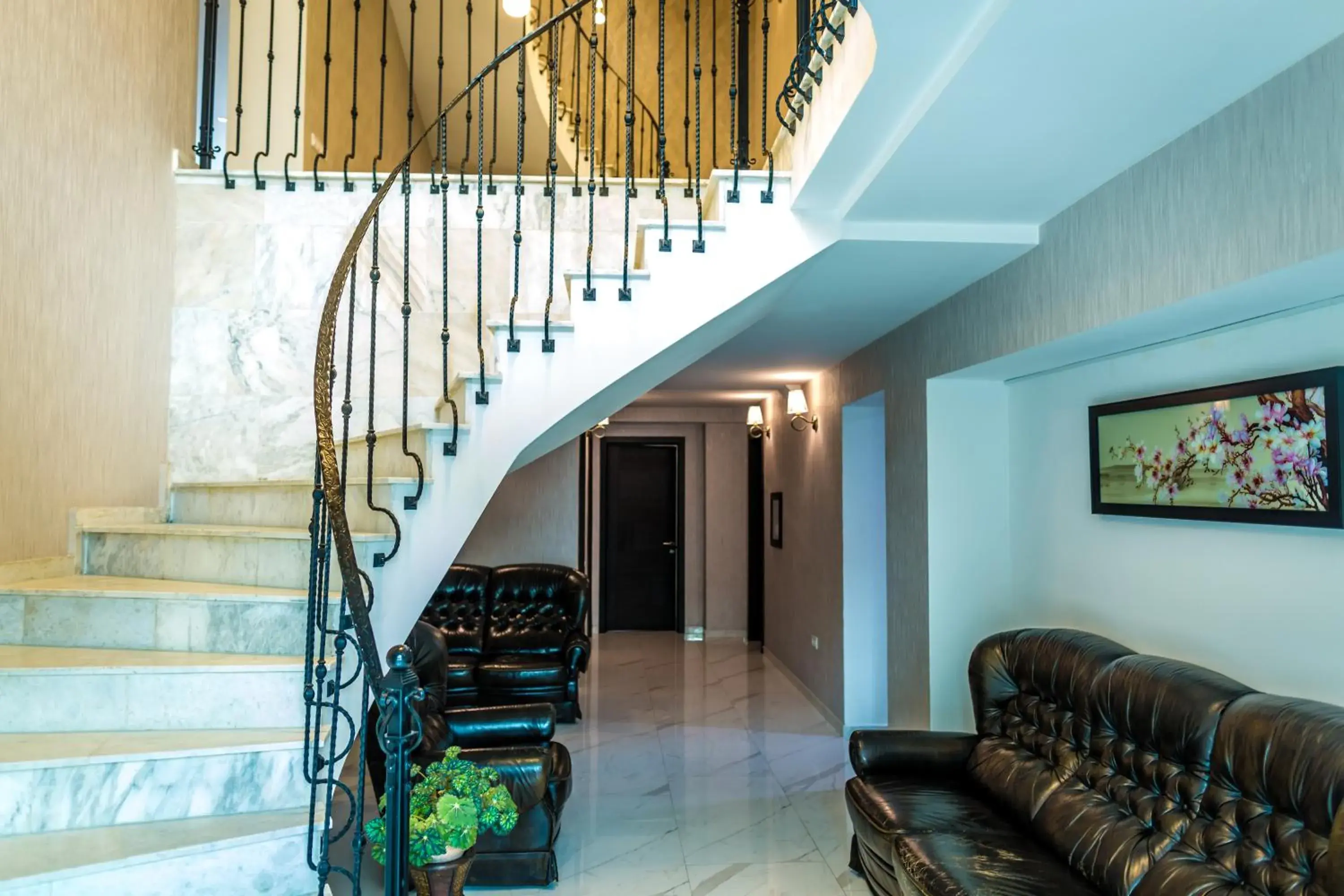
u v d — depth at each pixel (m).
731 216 2.94
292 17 4.55
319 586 2.10
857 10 2.09
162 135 3.62
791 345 5.07
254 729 2.19
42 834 1.88
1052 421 3.72
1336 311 2.27
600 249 3.77
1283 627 2.43
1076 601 3.53
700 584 9.40
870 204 2.78
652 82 7.07
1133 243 2.47
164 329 3.63
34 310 2.75
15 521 2.67
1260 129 1.97
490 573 6.68
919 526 4.22
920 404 4.19
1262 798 2.10
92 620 2.46
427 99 6.59
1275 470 2.41
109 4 3.19
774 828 3.96
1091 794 2.73
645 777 4.71
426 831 2.13
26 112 2.71
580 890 3.31
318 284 3.76
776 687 6.98
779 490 7.64
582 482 7.94
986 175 2.52
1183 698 2.45
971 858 2.62
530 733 3.80
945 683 4.06
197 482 3.50
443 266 3.14
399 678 1.79
